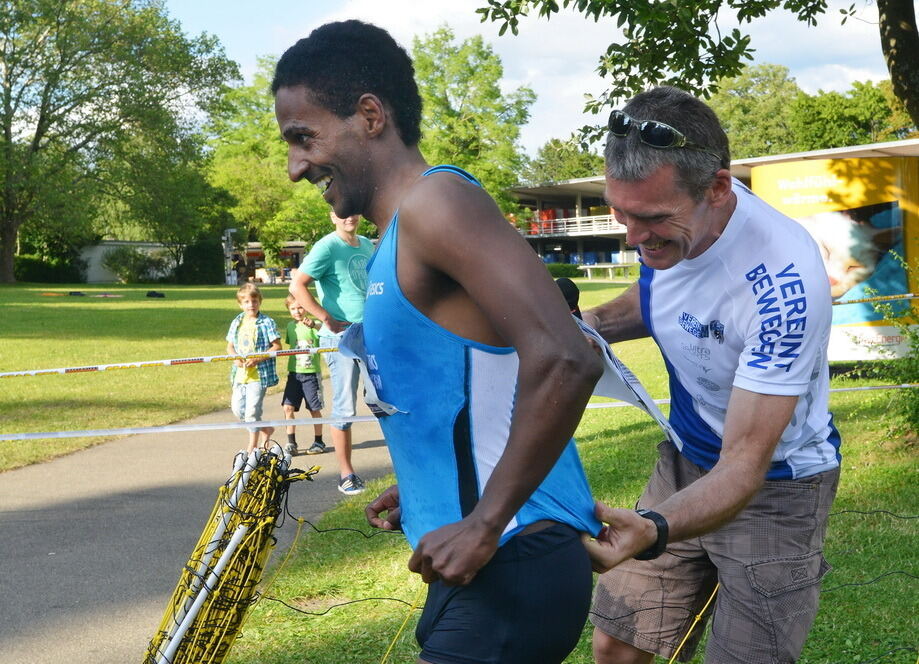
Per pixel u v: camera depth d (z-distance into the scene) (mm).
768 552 2436
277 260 72688
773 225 2256
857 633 3945
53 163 48875
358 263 6750
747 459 2094
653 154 1994
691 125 2012
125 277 66250
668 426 2018
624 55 8266
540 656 1732
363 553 5152
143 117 48000
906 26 7848
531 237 71812
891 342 10547
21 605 4539
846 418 8531
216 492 6934
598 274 64125
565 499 1772
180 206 50594
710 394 2486
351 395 6559
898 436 7297
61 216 49781
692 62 8203
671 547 2662
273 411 11000
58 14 47750
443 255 1576
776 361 2156
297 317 8336
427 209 1590
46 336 20172
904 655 3732
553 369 1504
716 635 2496
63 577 4957
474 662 1698
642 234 2090
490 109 43125
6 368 14758
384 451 8359
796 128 66062
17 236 57500
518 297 1524
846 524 5449
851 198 10680
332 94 1729
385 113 1749
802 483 2438
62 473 7629
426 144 42344
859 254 10695
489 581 1700
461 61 42500
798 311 2158
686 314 2400
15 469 7805
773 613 2426
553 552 1725
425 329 1666
